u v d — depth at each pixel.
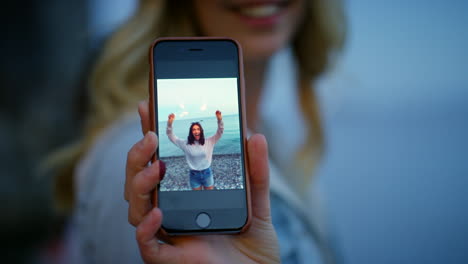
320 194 1.08
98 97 0.92
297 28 1.09
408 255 1.06
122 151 0.80
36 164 1.27
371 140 1.12
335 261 1.03
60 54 1.22
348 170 1.11
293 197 0.98
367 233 1.06
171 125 0.61
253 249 0.63
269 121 1.13
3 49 1.33
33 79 1.28
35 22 1.28
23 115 1.31
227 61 0.63
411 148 1.11
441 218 1.08
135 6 0.99
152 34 0.95
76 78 1.17
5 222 1.24
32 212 1.25
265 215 0.62
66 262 0.98
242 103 0.62
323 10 1.10
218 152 0.60
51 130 1.25
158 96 0.62
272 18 1.01
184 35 0.99
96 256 0.77
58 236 1.08
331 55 1.14
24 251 1.22
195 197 0.59
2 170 1.47
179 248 0.58
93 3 1.10
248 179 0.59
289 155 1.11
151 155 0.55
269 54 1.05
